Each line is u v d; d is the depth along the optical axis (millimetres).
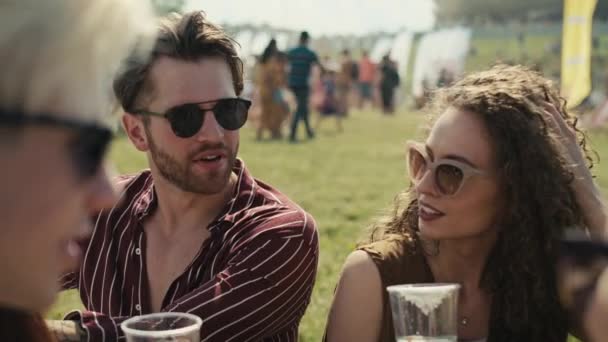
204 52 2688
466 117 2289
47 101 1052
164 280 2801
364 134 21531
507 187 2309
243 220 2748
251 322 2648
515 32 46312
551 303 2371
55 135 1070
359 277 2471
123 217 2895
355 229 7910
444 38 36844
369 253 2492
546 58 42469
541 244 2336
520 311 2387
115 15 1076
